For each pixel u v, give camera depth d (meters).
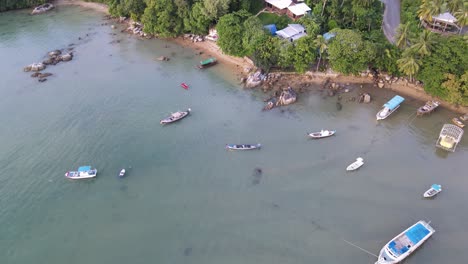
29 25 163.75
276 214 79.25
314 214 79.00
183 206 81.62
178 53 140.62
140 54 140.38
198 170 90.19
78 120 106.31
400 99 105.75
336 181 86.12
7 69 130.50
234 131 101.25
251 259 70.94
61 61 135.62
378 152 93.38
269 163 91.38
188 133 101.25
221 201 82.50
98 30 158.88
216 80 123.88
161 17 141.62
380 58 113.75
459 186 83.94
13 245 74.25
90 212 80.69
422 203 80.56
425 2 115.88
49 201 83.12
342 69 112.81
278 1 143.62
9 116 107.50
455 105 105.50
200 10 136.50
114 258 71.69
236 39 124.50
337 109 107.94
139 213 80.25
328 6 132.00
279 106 110.06
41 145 97.31
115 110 110.31
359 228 76.00
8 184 86.56
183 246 73.56
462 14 109.00
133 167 91.12
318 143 96.69
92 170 88.69
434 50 103.12
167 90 119.06
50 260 71.50
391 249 69.69
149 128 103.25
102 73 128.62
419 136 97.88
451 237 73.62
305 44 113.50
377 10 134.88
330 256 71.06
